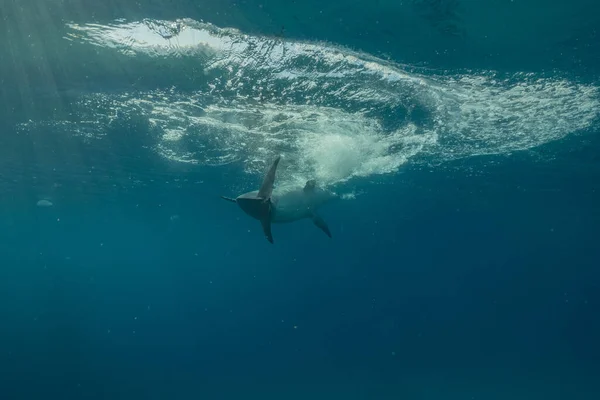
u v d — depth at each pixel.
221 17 6.61
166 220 38.06
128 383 26.69
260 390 25.83
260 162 16.39
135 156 16.97
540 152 15.60
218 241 54.69
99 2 6.24
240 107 10.98
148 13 6.52
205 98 10.41
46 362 32.53
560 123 12.10
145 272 101.44
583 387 25.92
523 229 41.34
